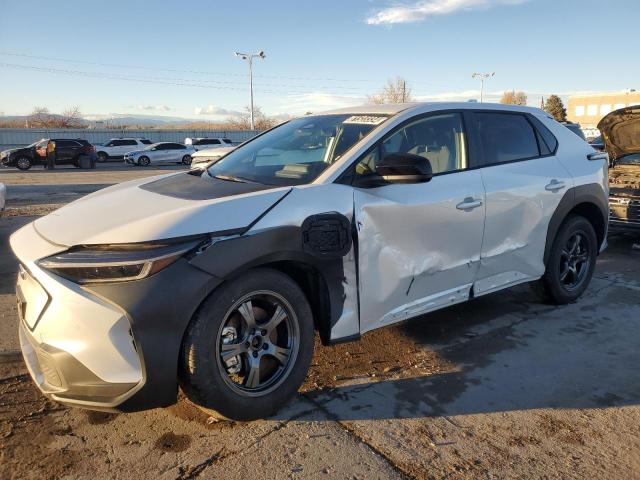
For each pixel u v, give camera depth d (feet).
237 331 9.35
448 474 8.40
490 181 12.87
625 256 22.29
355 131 11.71
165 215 8.89
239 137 172.14
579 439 9.37
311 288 10.36
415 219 11.21
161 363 8.29
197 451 8.93
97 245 8.46
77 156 93.91
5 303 15.96
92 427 9.60
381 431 9.52
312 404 10.41
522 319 14.82
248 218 9.13
